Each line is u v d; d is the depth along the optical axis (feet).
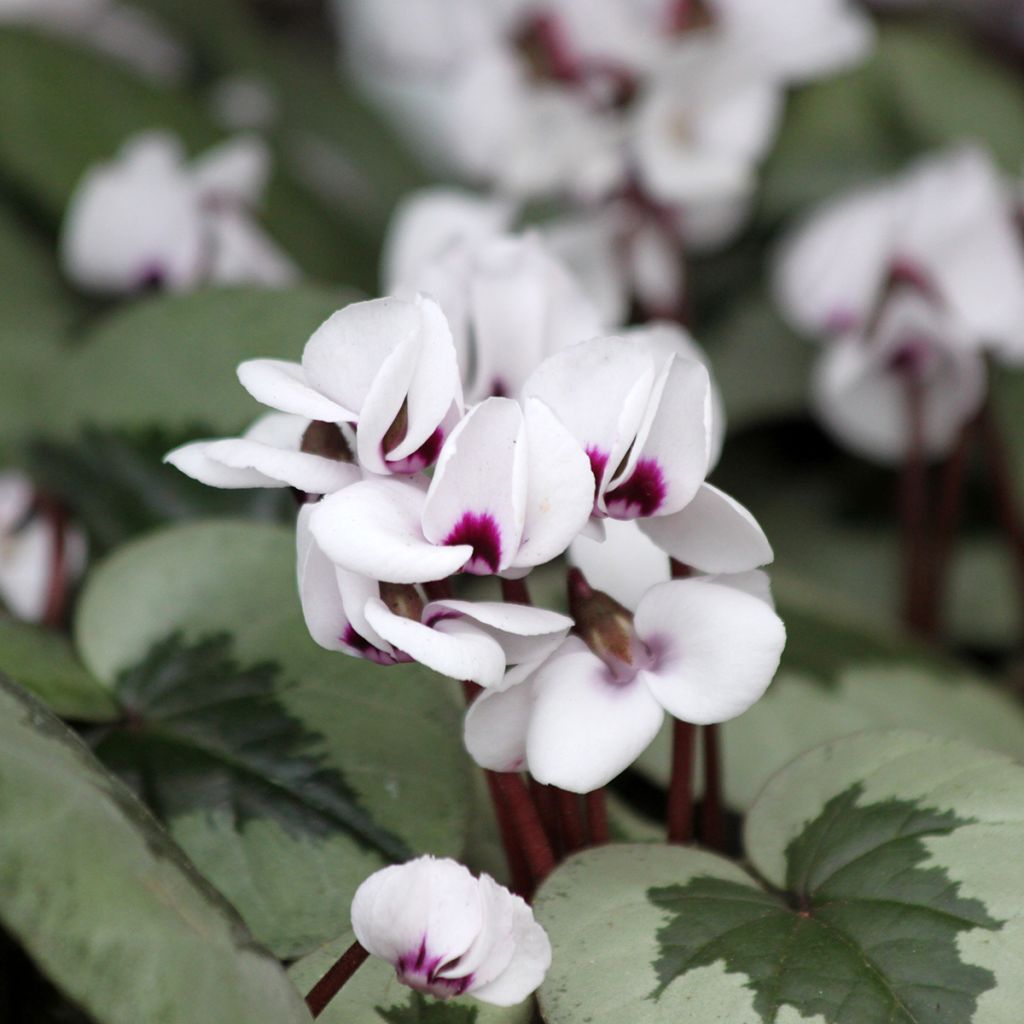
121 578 1.67
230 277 2.24
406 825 1.61
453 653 1.47
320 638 1.52
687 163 2.21
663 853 1.57
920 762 1.58
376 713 1.63
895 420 2.31
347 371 1.51
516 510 1.49
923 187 2.07
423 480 1.52
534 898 1.55
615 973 1.52
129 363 1.82
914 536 2.20
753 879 1.56
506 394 1.61
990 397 2.17
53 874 1.45
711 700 1.51
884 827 1.56
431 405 1.50
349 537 1.47
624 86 2.26
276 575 1.66
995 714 1.81
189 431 1.80
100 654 1.65
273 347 1.79
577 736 1.50
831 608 1.87
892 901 1.54
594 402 1.52
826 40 2.30
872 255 2.11
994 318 2.06
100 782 1.50
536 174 2.27
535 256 1.62
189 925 1.47
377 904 1.48
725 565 1.54
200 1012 1.45
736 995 1.51
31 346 2.32
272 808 1.61
